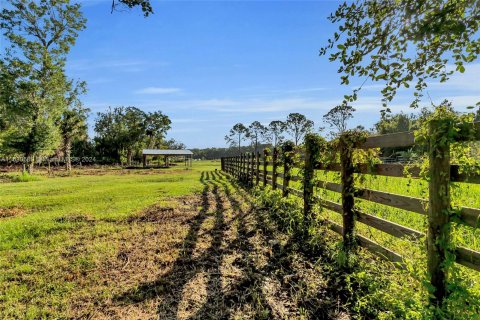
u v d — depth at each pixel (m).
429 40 2.14
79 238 5.07
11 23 24.62
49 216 6.77
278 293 2.95
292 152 6.12
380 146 3.06
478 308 1.96
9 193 12.12
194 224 5.76
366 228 4.07
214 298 2.93
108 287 3.26
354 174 3.57
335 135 3.95
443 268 2.17
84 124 36.75
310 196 4.75
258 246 4.29
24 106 25.64
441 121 2.14
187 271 3.59
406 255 2.80
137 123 56.69
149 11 4.24
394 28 2.15
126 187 12.98
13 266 3.93
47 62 25.91
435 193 2.22
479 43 2.14
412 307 2.24
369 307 2.48
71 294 3.14
